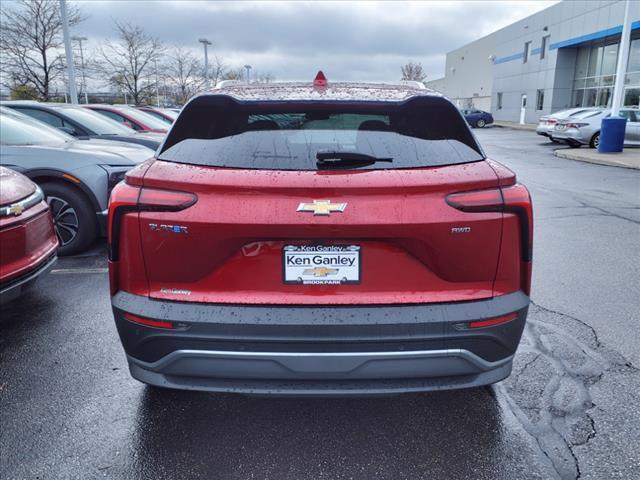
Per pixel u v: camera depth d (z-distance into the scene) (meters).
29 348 3.36
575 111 20.08
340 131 2.38
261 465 2.26
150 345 2.14
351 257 2.05
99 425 2.54
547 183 10.82
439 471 2.22
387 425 2.55
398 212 2.00
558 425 2.54
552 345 3.38
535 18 35.84
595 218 7.38
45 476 2.19
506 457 2.31
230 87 2.75
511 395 2.80
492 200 2.07
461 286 2.12
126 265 2.15
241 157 2.18
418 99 2.49
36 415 2.62
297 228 1.99
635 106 26.50
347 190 1.99
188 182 2.03
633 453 2.32
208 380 2.16
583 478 2.17
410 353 2.06
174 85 33.34
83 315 3.89
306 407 2.71
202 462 2.28
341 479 2.18
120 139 8.10
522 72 38.38
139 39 29.08
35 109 8.21
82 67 26.66
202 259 2.06
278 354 2.05
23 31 23.86
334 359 2.05
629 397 2.77
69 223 5.39
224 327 2.04
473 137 2.43
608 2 27.36
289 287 2.08
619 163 13.69
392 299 2.07
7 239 3.36
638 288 4.48
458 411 2.66
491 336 2.12
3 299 3.34
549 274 4.87
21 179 3.84
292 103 2.44
